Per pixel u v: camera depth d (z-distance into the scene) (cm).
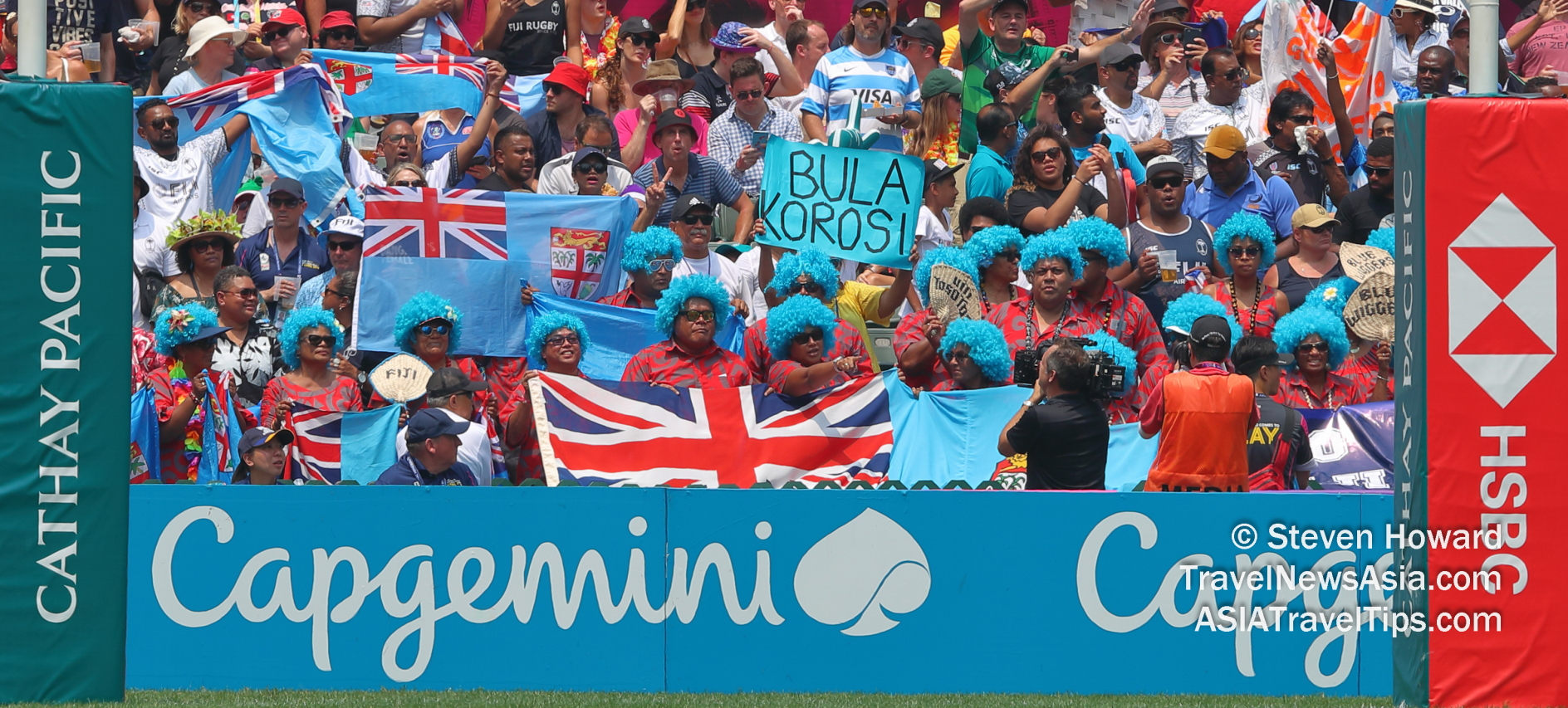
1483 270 2152
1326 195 4162
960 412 3047
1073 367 2616
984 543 2466
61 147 2205
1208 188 4028
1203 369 2628
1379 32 4638
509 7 4669
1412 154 2183
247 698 2330
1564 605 2158
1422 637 2197
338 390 3112
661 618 2455
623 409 2892
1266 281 3653
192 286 3497
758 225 3512
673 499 2462
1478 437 2161
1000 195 3934
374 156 4291
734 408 2933
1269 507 2470
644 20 4538
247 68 4269
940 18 5384
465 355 3406
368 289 3372
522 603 2455
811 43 4741
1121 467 3048
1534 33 5309
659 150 4328
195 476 3022
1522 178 2139
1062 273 3197
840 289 3612
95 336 2219
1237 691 2462
